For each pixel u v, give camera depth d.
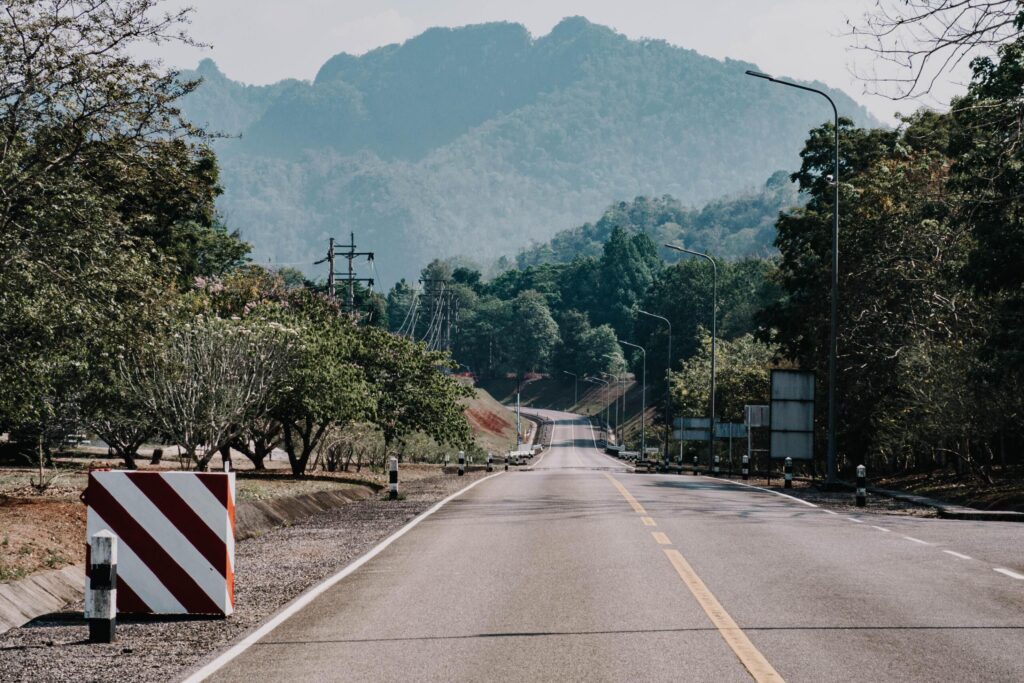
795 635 11.37
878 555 18.14
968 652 10.55
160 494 13.14
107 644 11.41
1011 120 24.77
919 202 52.78
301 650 10.86
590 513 25.97
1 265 19.72
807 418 45.97
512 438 187.00
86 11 21.08
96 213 21.31
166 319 24.48
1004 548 19.30
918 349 41.44
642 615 12.55
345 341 43.06
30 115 20.89
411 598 13.89
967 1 18.50
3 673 10.04
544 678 9.53
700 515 25.64
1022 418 36.72
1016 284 36.78
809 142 70.75
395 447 62.00
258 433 39.31
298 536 21.64
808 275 64.12
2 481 27.50
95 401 30.80
